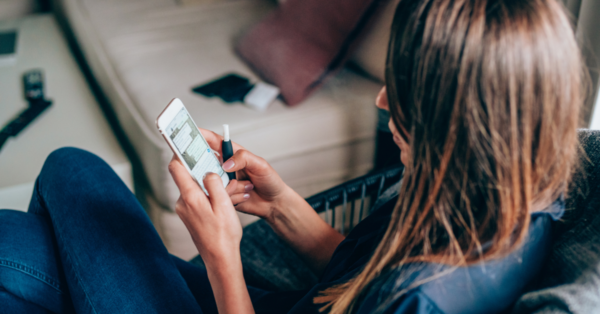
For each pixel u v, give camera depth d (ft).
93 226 2.29
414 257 1.41
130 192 2.61
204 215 1.75
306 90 4.30
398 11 1.38
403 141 1.57
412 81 1.36
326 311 1.77
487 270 1.41
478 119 1.26
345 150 4.46
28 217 2.50
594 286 1.40
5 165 3.96
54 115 4.73
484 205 1.38
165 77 4.82
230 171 2.11
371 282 1.52
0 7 8.02
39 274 2.26
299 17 4.72
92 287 2.10
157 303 2.08
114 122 5.41
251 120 4.10
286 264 2.90
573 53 1.27
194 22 6.12
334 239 2.57
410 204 1.46
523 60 1.21
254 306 2.43
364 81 4.66
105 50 5.42
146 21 6.08
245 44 5.20
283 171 4.31
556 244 1.60
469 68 1.23
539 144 1.31
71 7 6.62
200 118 4.11
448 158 1.33
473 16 1.22
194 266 2.84
